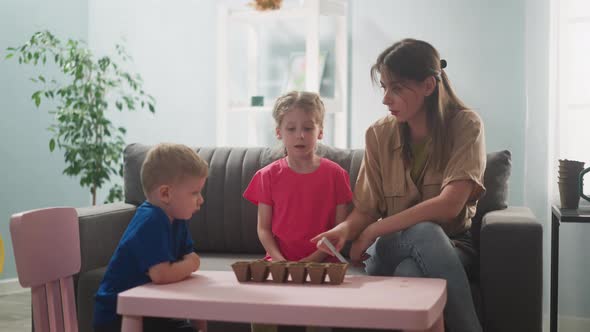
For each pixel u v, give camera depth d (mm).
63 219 1668
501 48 3240
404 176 2043
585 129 2941
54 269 1621
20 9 3760
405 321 1233
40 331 1574
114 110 4145
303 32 3703
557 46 2975
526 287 1892
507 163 2318
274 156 2545
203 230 2551
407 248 1770
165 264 1513
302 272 1494
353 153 2521
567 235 2943
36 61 3506
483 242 1920
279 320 1285
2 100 3688
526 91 3066
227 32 3568
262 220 2115
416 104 1977
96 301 1607
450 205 1854
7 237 3711
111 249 2377
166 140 4199
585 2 2943
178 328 1602
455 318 1673
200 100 4117
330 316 1261
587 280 2918
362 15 3514
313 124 2039
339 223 2102
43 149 3900
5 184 3705
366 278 1567
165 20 4184
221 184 2553
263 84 3826
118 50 4156
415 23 3404
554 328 2402
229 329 2049
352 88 3555
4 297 3566
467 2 3295
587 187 2902
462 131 1966
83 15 4098
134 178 2619
